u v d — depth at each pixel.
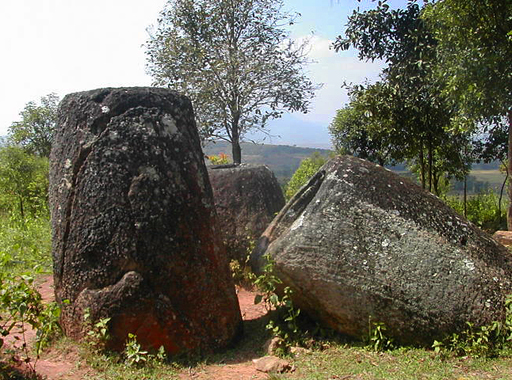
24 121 24.53
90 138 4.41
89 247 4.28
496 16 7.87
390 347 4.50
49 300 5.87
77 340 4.28
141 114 4.48
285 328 4.87
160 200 4.36
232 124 18.09
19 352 4.18
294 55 17.95
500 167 15.39
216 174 7.92
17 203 14.34
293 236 4.73
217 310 4.54
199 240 4.52
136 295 4.16
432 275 4.45
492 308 4.35
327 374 3.96
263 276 4.82
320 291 4.57
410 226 4.66
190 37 17.58
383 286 4.46
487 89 8.15
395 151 12.90
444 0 8.25
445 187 15.30
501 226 12.09
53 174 4.66
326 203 4.79
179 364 4.17
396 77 10.98
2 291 3.74
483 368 3.99
